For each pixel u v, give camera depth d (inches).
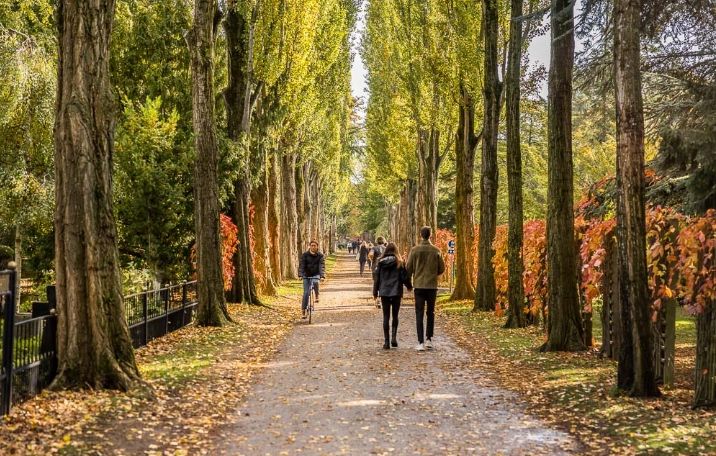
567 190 461.7
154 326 504.4
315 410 300.0
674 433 243.0
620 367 313.6
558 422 279.0
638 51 305.6
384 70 1475.1
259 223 1031.0
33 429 244.5
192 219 697.6
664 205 423.5
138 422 267.0
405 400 319.6
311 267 679.1
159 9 779.4
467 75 876.0
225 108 861.2
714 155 348.2
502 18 792.9
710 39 490.6
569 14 462.9
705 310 280.4
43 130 714.8
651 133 512.1
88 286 318.7
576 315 462.3
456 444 247.4
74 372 312.5
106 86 330.0
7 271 265.6
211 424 274.4
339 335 569.3
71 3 322.7
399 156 1545.3
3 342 262.4
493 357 450.0
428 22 1005.2
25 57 657.0
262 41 885.8
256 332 579.5
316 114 1387.8
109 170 331.0
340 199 3120.1
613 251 412.2
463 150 959.0
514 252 623.2
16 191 729.0
